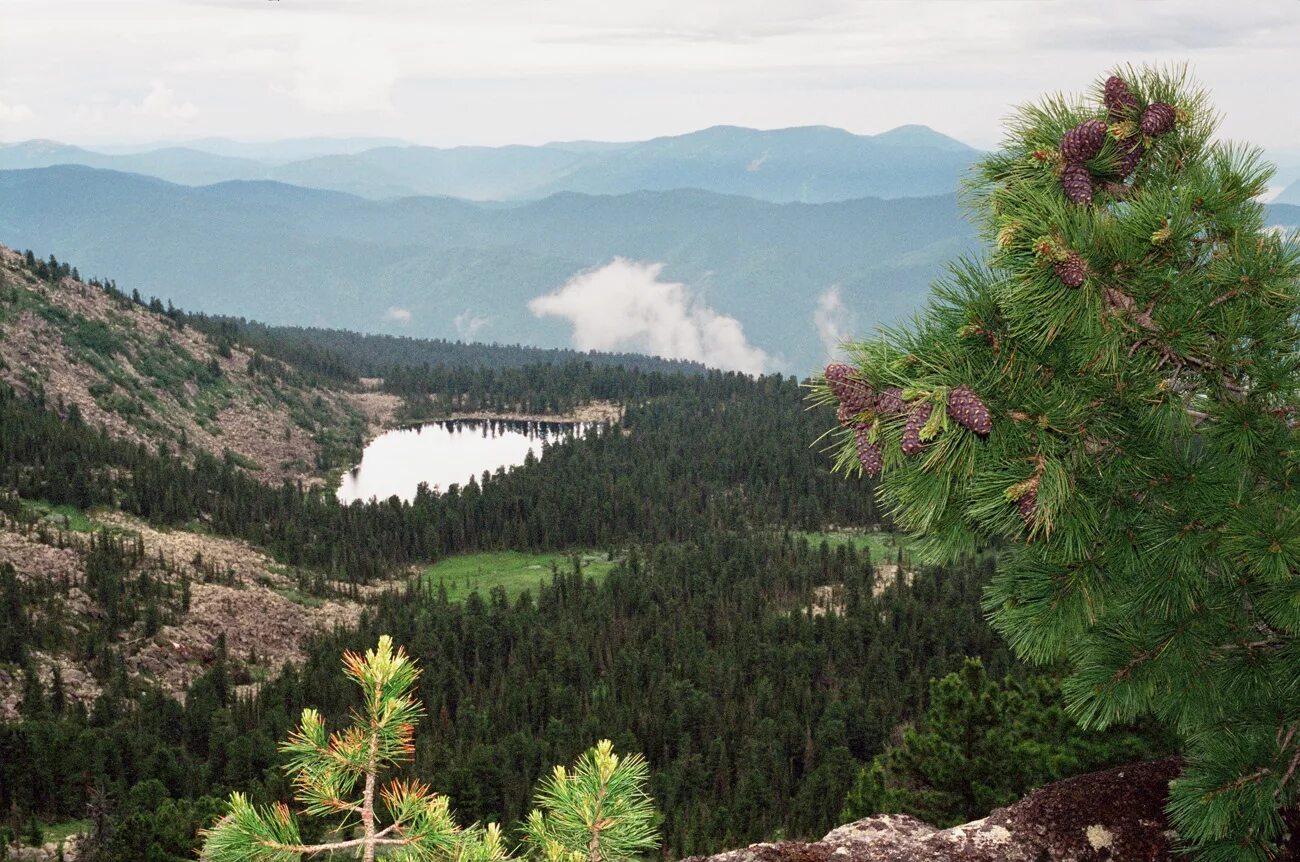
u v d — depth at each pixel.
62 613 162.62
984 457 7.74
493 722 125.12
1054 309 7.44
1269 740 8.46
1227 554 7.75
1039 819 11.02
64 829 93.31
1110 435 8.15
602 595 183.62
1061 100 9.10
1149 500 8.16
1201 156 8.73
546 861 6.34
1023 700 24.53
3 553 179.75
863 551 191.38
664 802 92.00
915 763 24.53
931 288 8.10
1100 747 18.94
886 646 135.75
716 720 118.06
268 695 131.00
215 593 184.50
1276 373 7.80
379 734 6.01
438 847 6.13
